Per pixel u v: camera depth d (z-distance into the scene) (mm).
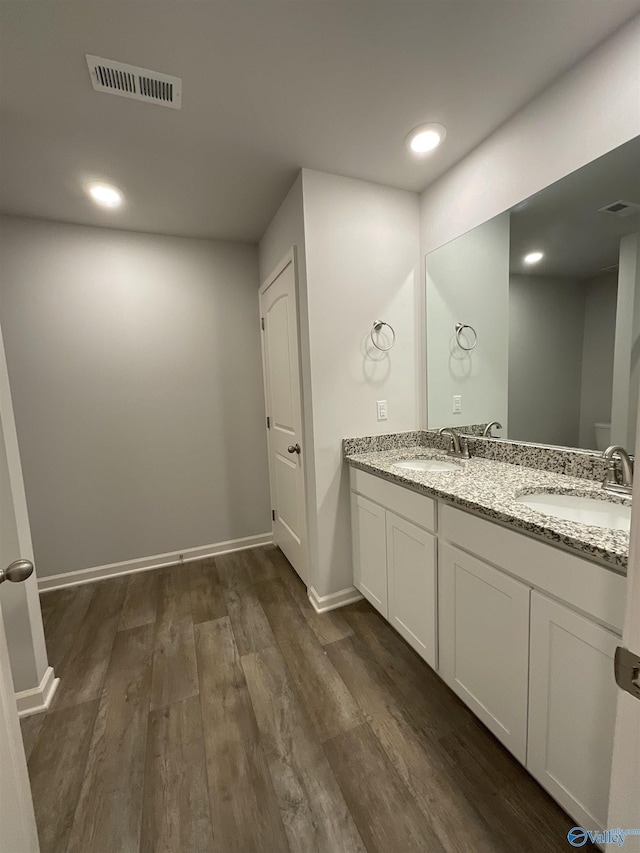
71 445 2307
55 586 2303
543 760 955
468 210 1699
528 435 1561
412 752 1162
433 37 1085
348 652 1635
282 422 2355
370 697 1384
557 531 852
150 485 2512
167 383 2502
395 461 1807
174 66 1142
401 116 1410
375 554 1757
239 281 2633
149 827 982
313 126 1443
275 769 1120
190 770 1126
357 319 1904
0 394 1312
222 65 1146
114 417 2391
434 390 2033
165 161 1629
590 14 1043
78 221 2180
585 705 838
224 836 956
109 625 1893
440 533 1298
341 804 1018
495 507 1044
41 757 1184
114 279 2322
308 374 1856
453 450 1857
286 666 1559
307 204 1732
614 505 1114
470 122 1466
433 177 1852
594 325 1287
